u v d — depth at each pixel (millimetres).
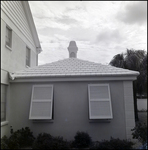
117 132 8680
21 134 8172
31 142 8211
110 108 8422
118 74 8820
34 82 9266
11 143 7684
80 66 10133
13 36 10859
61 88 9133
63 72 9289
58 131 8789
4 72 8906
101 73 8953
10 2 10367
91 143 8102
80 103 8969
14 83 9344
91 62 10805
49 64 10648
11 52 10414
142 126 7773
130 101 8883
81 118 8844
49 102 8680
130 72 8969
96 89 8852
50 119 8578
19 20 12078
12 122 9039
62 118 8875
